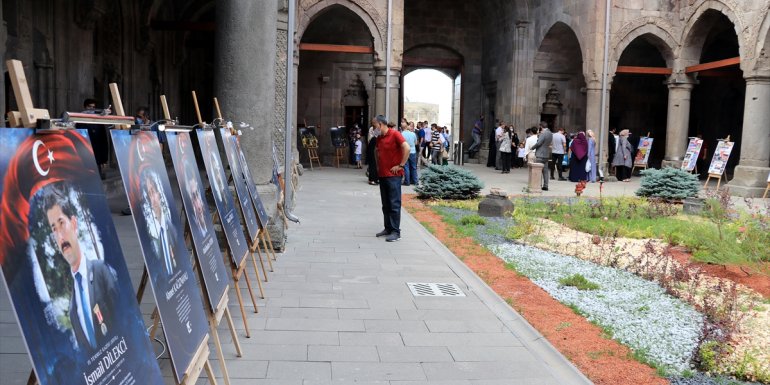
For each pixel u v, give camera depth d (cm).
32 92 1173
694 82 2258
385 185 909
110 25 1669
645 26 2248
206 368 330
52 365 174
